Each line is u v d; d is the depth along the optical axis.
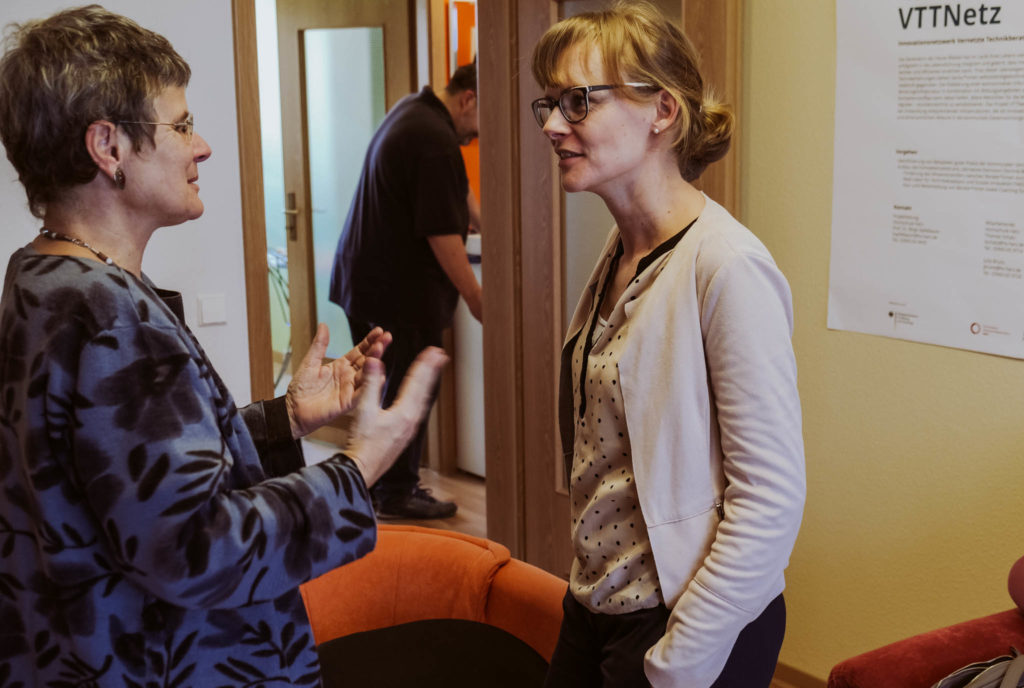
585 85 1.27
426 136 3.50
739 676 1.29
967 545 2.15
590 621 1.43
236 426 1.07
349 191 4.57
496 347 2.98
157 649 1.00
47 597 0.98
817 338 2.34
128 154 1.01
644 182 1.32
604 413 1.33
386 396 3.79
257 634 1.06
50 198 1.02
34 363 0.94
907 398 2.20
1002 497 2.08
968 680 1.46
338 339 4.75
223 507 0.94
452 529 3.67
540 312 2.84
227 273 2.84
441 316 3.77
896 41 2.07
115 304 0.95
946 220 2.06
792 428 1.20
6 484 0.99
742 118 2.38
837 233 2.25
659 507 1.27
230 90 2.77
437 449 4.29
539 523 2.97
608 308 1.42
